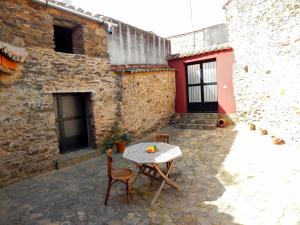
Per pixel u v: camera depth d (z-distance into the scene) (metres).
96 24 6.49
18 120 4.73
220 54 8.54
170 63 9.96
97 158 6.19
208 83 9.32
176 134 7.94
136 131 7.72
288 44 5.37
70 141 6.35
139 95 7.81
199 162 5.31
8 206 3.66
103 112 6.67
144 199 3.78
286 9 5.32
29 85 4.90
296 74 5.20
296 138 5.33
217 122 8.31
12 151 4.64
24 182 4.66
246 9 6.99
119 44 7.37
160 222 3.10
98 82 6.51
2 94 4.46
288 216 3.01
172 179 4.49
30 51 4.91
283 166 4.53
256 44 6.62
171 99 9.56
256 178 4.20
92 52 6.39
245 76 7.46
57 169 5.40
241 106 7.83
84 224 3.12
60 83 5.51
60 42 7.07
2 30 4.43
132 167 5.32
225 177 4.41
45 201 3.80
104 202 3.70
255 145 5.94
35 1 4.90
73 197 3.92
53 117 5.39
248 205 3.37
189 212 3.32
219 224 2.99
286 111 5.62
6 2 4.50
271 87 6.17
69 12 5.63
